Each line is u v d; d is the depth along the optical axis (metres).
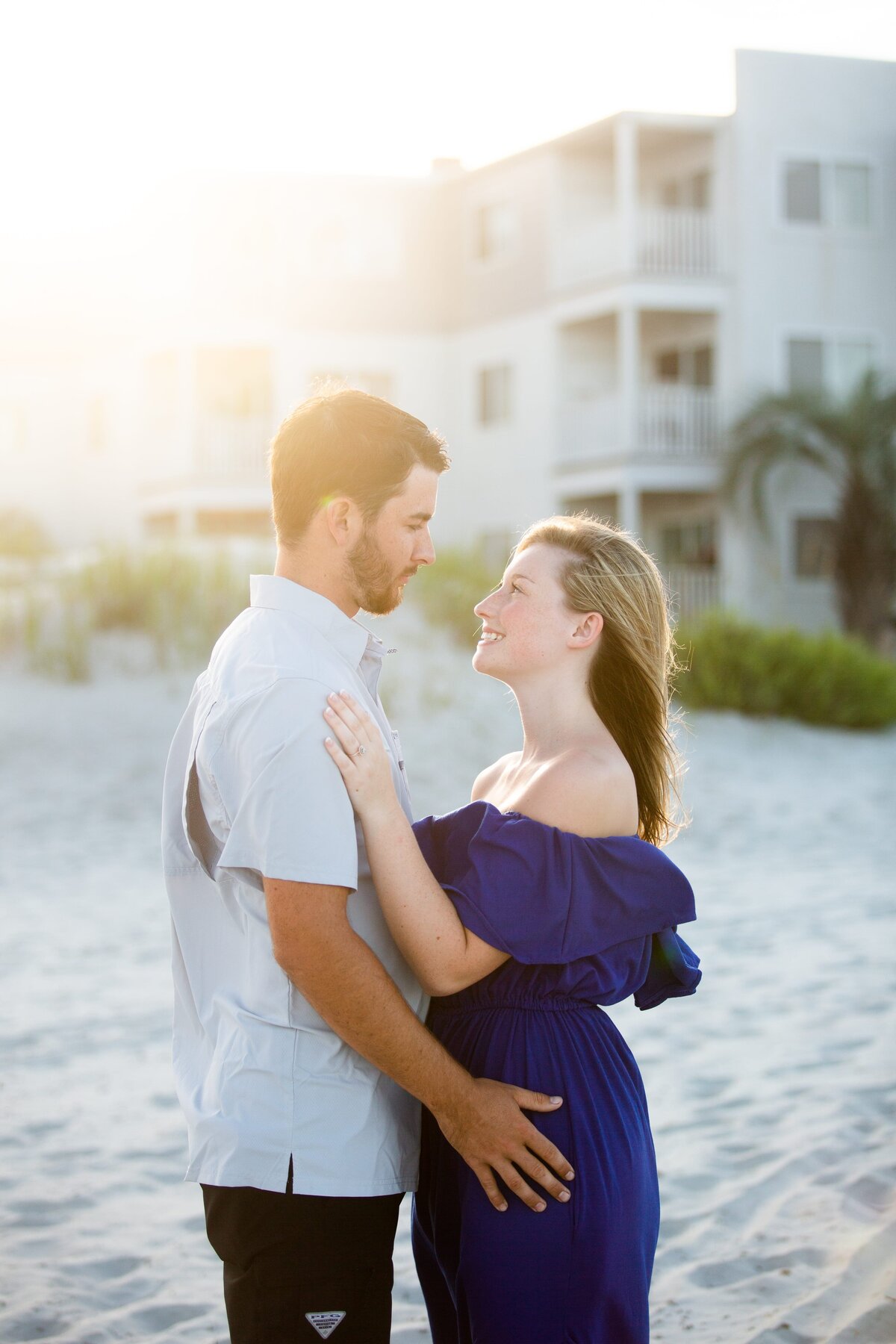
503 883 1.99
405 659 13.64
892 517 20.86
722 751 12.80
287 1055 1.94
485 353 25.50
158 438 27.45
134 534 28.53
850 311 23.12
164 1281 3.09
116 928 6.78
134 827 9.30
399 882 1.95
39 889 7.67
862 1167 3.59
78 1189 3.63
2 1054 4.81
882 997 5.38
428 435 2.10
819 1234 3.21
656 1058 4.74
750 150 22.58
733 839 9.48
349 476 2.03
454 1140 1.94
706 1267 3.09
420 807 10.12
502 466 25.11
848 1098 4.18
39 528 29.20
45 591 15.54
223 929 2.06
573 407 23.50
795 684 14.47
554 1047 2.05
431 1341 2.83
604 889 2.01
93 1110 4.25
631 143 22.11
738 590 22.09
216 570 14.52
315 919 1.86
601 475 22.75
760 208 22.67
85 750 11.14
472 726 12.05
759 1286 2.98
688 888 2.04
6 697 12.43
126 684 12.88
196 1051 2.08
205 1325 2.89
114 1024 5.17
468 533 25.92
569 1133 2.00
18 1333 2.84
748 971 5.89
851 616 21.14
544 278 23.97
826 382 23.03
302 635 2.02
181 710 12.20
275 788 1.88
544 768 2.12
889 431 20.72
